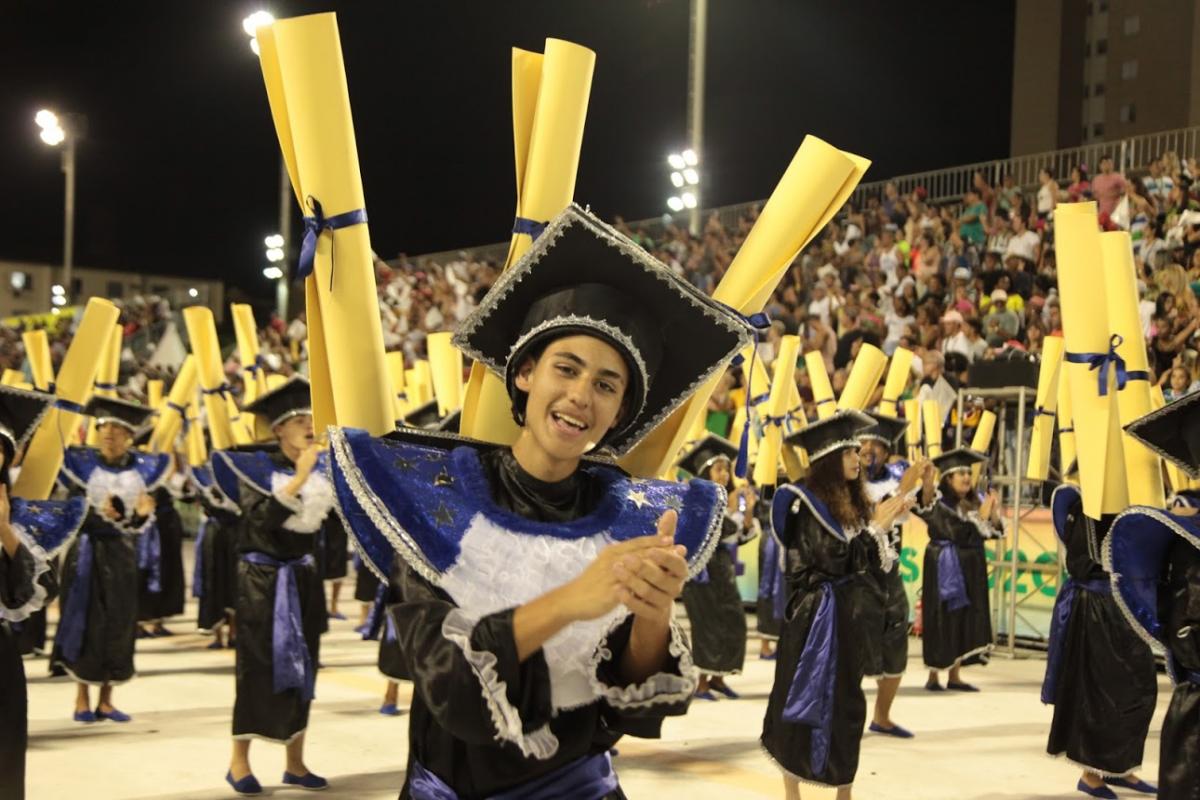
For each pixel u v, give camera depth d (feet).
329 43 6.47
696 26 48.39
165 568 31.17
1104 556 11.56
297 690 16.53
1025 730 22.02
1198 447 11.24
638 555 4.72
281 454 17.46
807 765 15.33
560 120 7.11
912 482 16.22
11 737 12.92
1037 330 36.37
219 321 82.43
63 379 14.17
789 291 46.62
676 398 6.46
